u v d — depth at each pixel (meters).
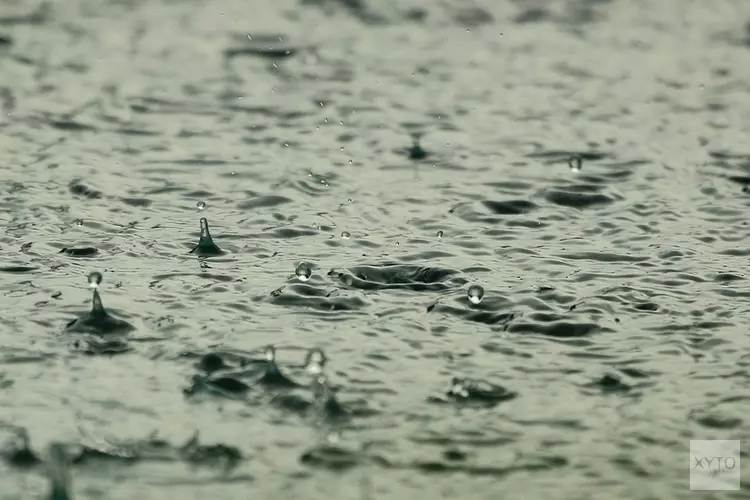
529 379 7.37
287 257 9.31
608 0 18.62
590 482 6.27
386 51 15.85
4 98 13.48
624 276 8.93
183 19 17.27
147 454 6.43
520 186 11.05
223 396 7.08
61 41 15.95
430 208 10.50
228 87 14.15
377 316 8.23
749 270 9.07
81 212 10.27
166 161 11.64
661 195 10.80
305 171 11.41
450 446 6.60
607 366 7.54
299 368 7.42
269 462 6.39
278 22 17.23
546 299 8.48
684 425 6.84
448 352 7.71
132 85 14.10
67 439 6.55
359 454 6.49
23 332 7.85
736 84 14.34
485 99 13.80
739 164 11.58
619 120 13.02
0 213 10.20
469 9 18.09
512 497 6.12
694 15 17.75
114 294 8.49
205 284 8.73
